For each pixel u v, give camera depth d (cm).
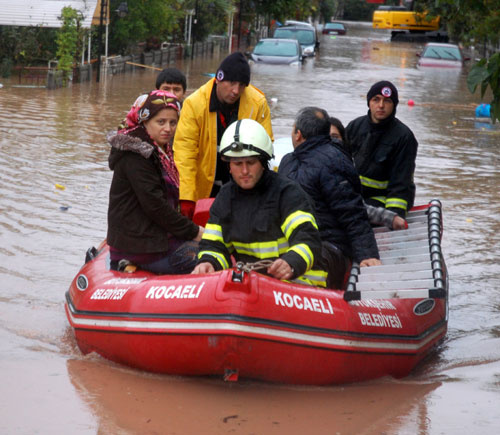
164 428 437
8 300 659
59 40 2481
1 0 2669
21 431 424
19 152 1323
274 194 496
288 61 3328
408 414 473
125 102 2111
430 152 1573
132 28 3222
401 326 539
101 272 573
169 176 576
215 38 4500
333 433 441
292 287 487
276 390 503
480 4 807
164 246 565
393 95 663
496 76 667
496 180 1316
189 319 470
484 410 483
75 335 552
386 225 642
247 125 483
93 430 430
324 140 577
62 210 962
